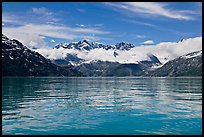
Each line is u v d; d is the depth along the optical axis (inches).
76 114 1648.6
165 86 5280.5
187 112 1723.7
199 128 1270.9
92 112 1726.1
